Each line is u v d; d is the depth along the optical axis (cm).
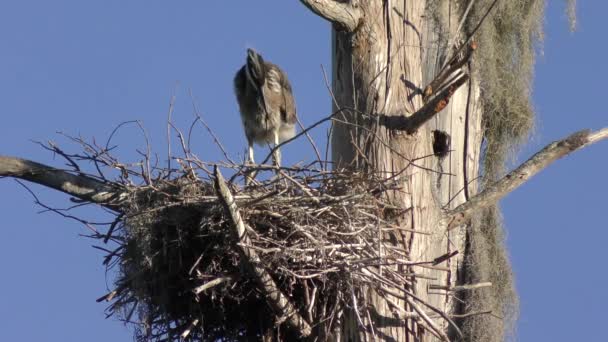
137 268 1226
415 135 1257
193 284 1219
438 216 1257
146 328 1235
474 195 1341
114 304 1236
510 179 1287
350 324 1184
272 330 1247
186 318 1246
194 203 1189
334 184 1204
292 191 1196
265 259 1158
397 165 1244
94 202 1239
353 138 1248
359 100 1266
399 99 1262
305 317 1199
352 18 1268
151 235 1207
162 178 1219
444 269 1225
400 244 1217
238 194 1175
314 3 1248
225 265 1207
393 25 1280
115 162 1238
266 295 1164
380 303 1187
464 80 1207
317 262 1166
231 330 1263
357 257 1162
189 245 1212
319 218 1180
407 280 1202
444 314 1162
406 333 1188
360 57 1272
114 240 1236
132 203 1217
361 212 1185
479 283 1274
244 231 1123
